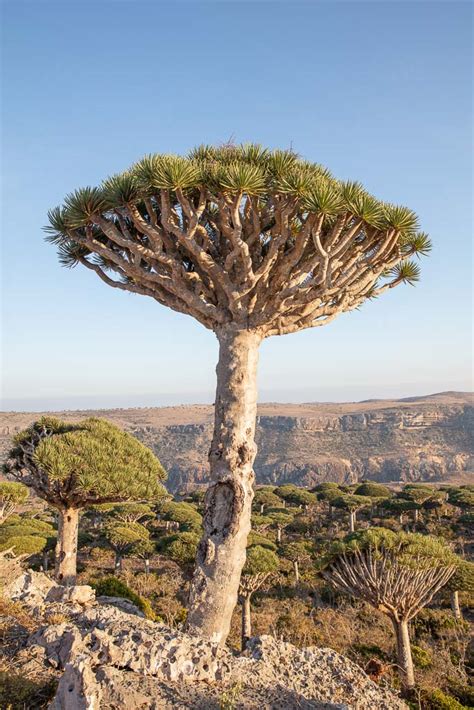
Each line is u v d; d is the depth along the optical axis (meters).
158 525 44.69
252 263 7.75
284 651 5.82
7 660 4.84
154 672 4.54
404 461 139.38
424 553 12.12
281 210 7.07
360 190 7.18
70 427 13.79
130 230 8.22
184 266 7.89
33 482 11.87
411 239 8.57
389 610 12.02
